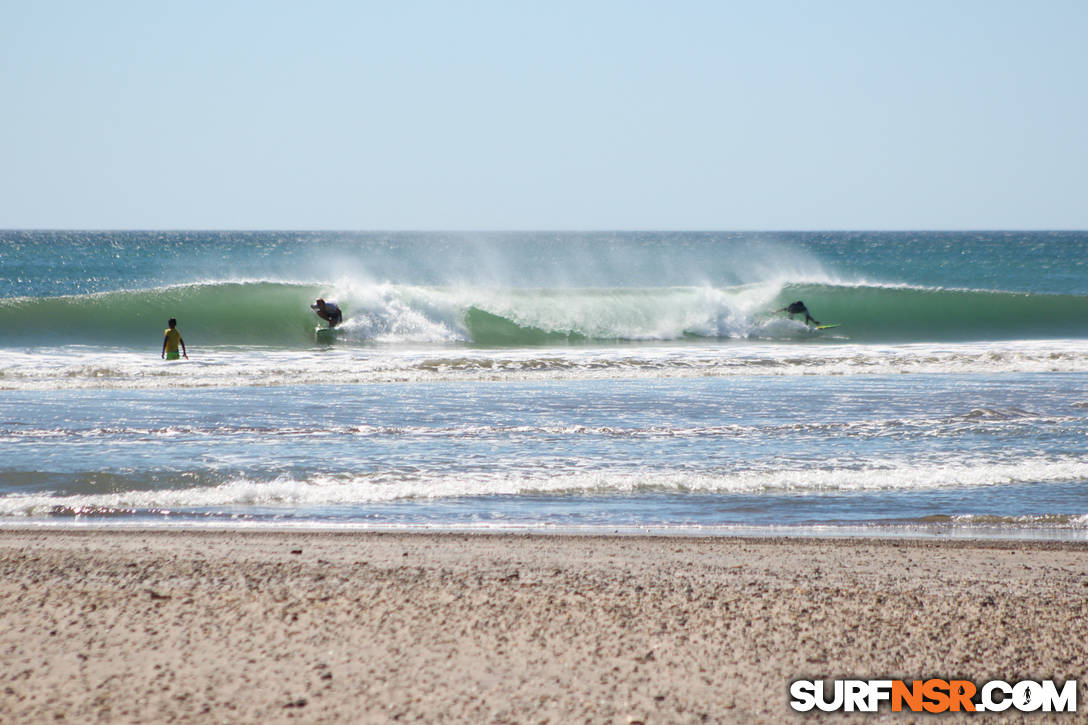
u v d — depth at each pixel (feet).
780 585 79.46
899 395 187.11
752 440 144.05
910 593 77.77
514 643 64.80
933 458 132.26
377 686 57.06
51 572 79.71
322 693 55.83
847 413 166.81
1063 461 130.52
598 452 135.33
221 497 109.19
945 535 97.81
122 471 119.55
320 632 66.39
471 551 88.63
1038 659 64.49
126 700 54.29
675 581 79.87
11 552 85.71
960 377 214.28
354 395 184.34
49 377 200.23
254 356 244.63
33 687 55.88
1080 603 75.87
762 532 98.12
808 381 207.72
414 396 183.83
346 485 114.83
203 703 54.08
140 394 182.70
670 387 198.08
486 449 136.67
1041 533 99.04
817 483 118.52
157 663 60.23
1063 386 199.62
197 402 173.99
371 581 78.54
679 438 145.38
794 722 53.52
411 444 139.54
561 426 153.07
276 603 72.54
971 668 62.75
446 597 74.54
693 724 52.70
